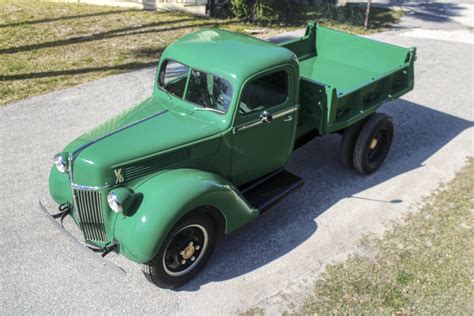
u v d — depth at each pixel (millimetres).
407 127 8711
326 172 7285
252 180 6031
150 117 5305
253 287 5102
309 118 6320
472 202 6613
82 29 13219
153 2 15195
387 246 5742
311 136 6797
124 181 4699
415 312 4820
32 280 5055
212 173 5102
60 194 5227
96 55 11391
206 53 5414
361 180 7105
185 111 5426
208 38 5828
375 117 6816
